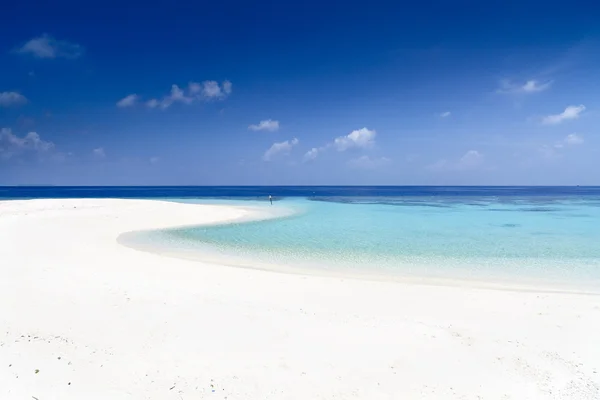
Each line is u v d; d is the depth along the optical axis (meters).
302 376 6.50
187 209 37.00
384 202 60.22
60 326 7.96
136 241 20.41
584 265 15.93
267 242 21.06
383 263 16.16
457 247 19.80
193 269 13.88
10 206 33.09
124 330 8.01
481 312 9.78
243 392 6.00
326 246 19.97
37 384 5.94
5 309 8.59
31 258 14.01
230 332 8.13
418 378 6.56
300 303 10.20
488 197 85.31
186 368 6.63
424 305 10.30
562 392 6.26
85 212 30.75
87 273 12.24
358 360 7.09
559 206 51.06
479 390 6.27
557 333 8.47
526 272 14.77
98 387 5.97
